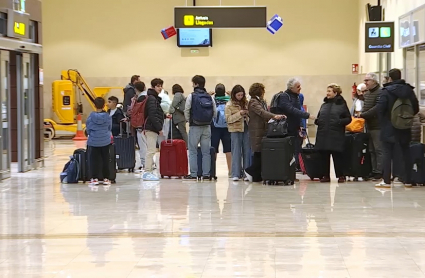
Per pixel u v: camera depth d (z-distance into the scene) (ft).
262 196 37.91
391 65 67.46
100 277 21.27
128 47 89.15
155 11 88.79
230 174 46.98
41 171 52.49
